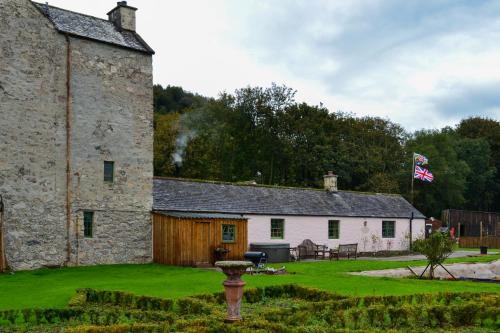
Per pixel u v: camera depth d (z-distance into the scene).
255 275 21.08
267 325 10.14
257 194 33.75
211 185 32.34
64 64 24.81
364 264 26.98
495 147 78.94
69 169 24.61
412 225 41.38
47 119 24.06
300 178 60.75
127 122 26.83
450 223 52.38
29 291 16.83
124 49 26.97
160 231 26.72
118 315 11.95
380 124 65.50
